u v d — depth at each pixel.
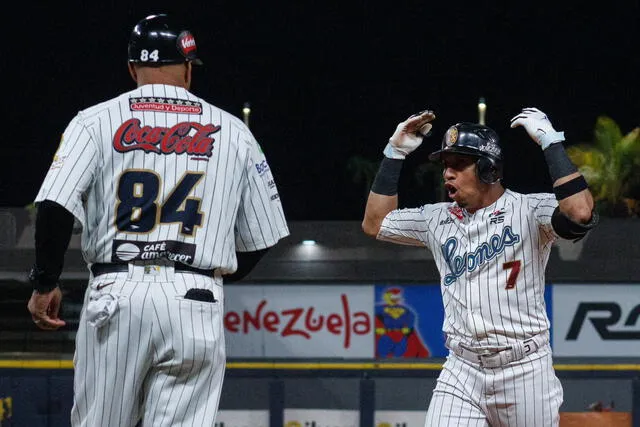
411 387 18.84
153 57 9.63
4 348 19.95
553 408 11.84
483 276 11.69
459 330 11.91
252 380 18.86
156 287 9.23
